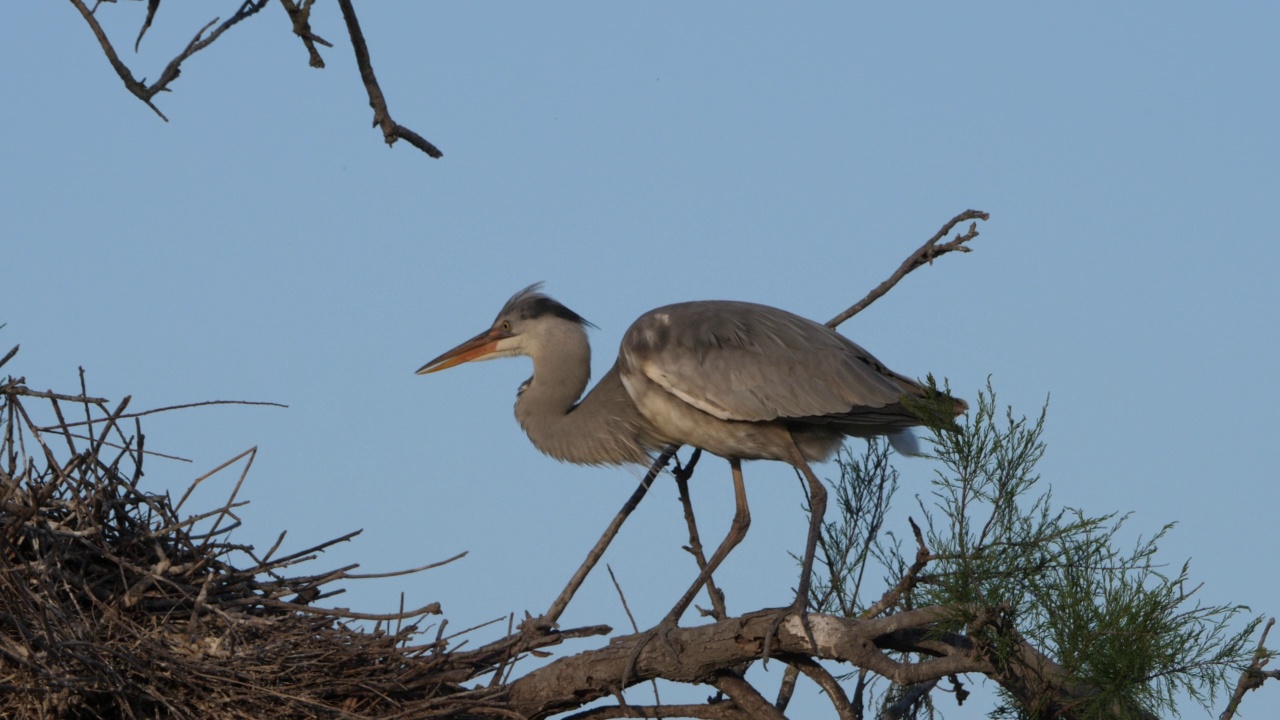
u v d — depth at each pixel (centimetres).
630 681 1048
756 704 1037
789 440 1369
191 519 1031
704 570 1264
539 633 1100
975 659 928
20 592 907
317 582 1070
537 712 1056
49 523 976
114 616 988
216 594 1052
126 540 1038
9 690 938
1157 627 850
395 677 1007
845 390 1341
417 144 766
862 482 1313
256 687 967
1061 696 938
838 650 972
